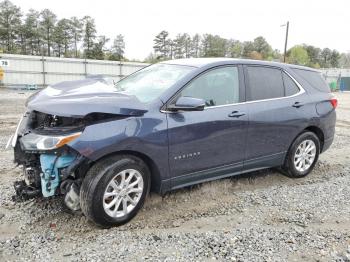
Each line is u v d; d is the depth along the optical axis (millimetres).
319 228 3807
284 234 3641
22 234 3455
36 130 3551
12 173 5152
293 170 5305
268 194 4723
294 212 4188
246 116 4473
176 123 3842
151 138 3650
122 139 3451
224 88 4387
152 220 3842
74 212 3881
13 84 31094
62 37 71000
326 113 5539
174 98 3896
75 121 3486
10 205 4039
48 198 4207
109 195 3521
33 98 3770
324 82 5840
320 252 3316
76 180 3529
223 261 3111
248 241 3473
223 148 4316
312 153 5520
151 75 4547
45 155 3393
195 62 4512
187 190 4656
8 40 66688
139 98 3959
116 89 4086
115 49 75000
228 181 5043
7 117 11133
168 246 3328
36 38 68625
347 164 6426
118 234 3516
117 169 3500
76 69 33812
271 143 4871
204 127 4059
